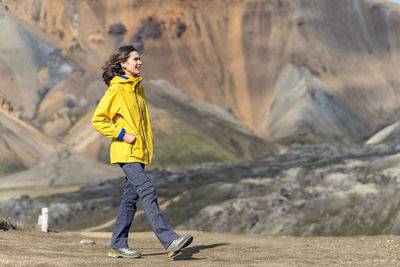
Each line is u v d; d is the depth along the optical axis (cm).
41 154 19588
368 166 8088
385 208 4903
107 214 8712
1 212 8969
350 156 14488
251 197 7912
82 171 18388
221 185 9112
